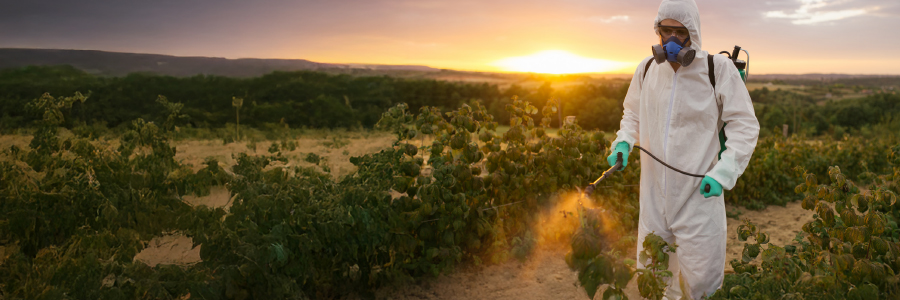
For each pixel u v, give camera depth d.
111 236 2.67
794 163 7.59
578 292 3.57
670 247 2.19
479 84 84.88
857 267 2.22
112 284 2.39
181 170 3.17
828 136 9.95
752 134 2.49
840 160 8.54
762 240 2.69
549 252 4.22
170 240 3.37
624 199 4.79
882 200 2.44
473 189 3.74
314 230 2.94
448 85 84.25
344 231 3.09
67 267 2.36
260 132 23.95
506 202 4.17
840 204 2.45
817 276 2.21
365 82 81.31
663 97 2.67
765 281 2.32
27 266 2.40
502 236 4.07
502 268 3.94
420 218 3.54
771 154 6.74
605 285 3.53
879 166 8.95
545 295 3.54
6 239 2.96
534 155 4.30
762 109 73.88
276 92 71.25
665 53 2.55
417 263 3.67
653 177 2.78
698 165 2.61
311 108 65.00
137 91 62.31
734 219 5.88
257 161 3.51
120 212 2.90
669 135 2.66
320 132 27.91
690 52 2.48
